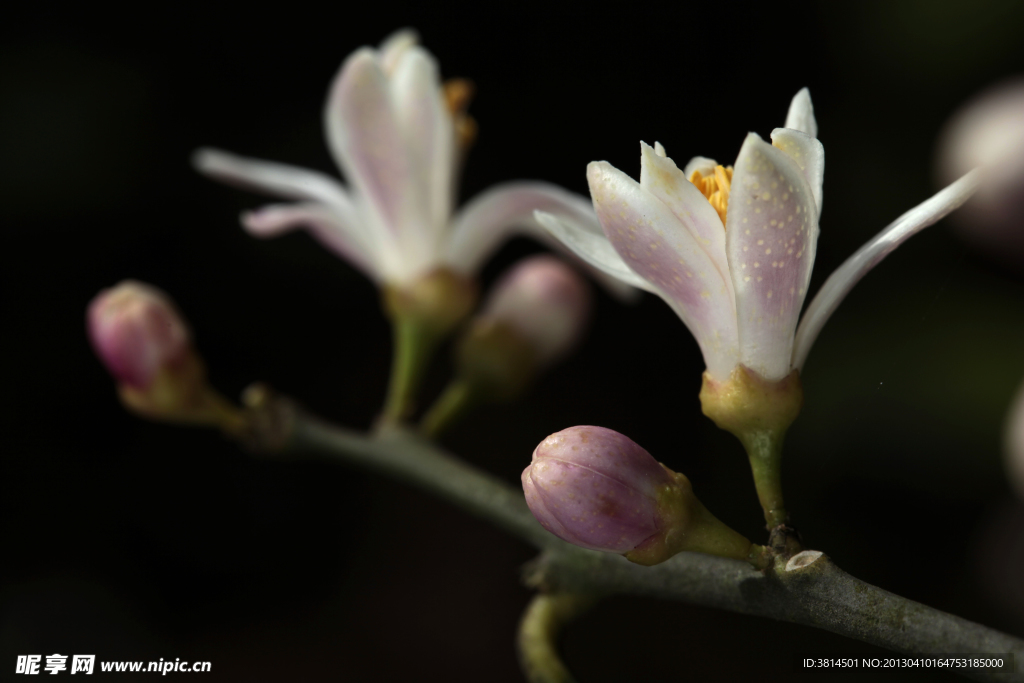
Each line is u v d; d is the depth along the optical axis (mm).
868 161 443
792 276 210
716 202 215
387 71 257
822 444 392
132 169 500
